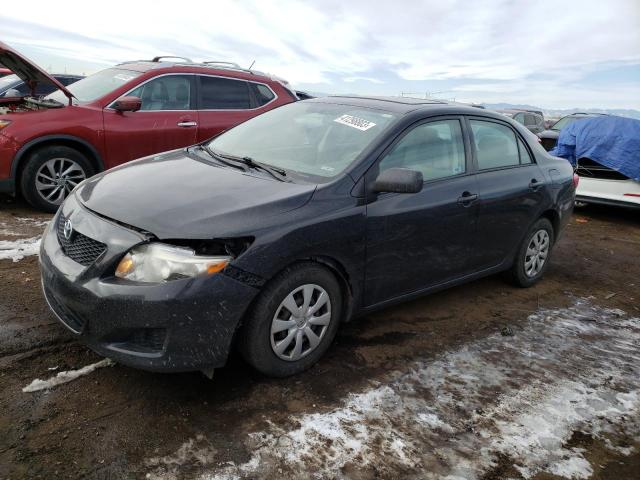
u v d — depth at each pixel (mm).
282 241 2727
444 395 3031
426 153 3631
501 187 4117
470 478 2426
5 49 5172
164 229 2551
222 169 3344
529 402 3059
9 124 5449
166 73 6379
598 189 7852
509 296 4641
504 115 4516
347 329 3680
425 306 4230
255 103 7066
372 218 3150
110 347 2564
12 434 2377
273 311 2799
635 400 3195
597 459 2654
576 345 3854
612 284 5305
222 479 2254
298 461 2402
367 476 2365
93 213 2812
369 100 4004
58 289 2680
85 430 2451
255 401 2783
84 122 5762
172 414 2621
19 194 6332
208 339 2582
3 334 3148
